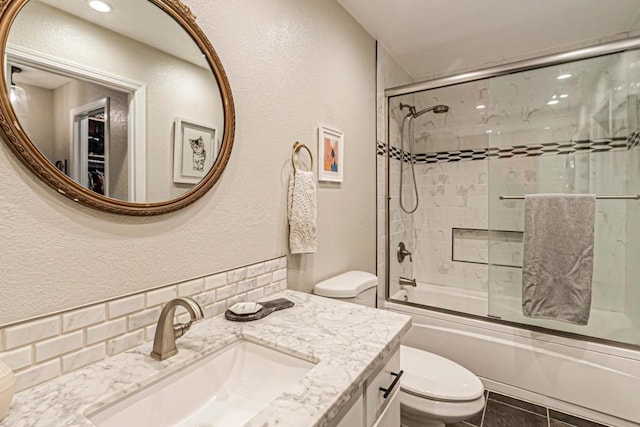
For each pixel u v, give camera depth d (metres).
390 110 2.54
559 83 2.01
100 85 0.80
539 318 1.89
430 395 1.33
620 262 1.90
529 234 1.93
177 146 0.96
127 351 0.86
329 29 1.75
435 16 2.05
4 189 0.66
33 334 0.70
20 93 0.67
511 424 1.68
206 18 1.06
